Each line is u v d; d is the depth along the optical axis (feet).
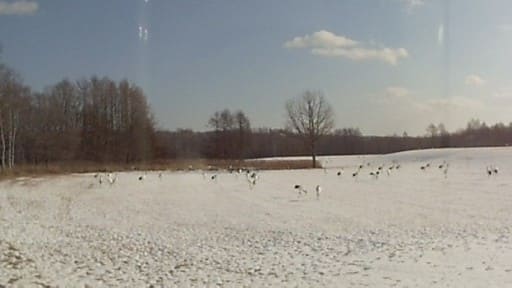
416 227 56.39
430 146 247.29
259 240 50.80
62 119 191.93
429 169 170.81
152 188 113.09
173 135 185.47
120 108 185.47
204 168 184.03
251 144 238.68
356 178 137.69
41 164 184.65
